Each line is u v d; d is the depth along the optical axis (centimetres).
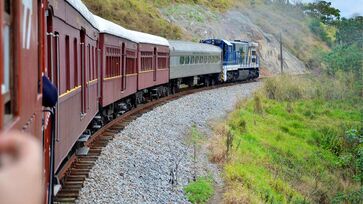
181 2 6831
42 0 510
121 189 1094
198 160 1573
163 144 1659
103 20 1758
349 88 4044
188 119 2264
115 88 1889
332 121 3134
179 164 1457
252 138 2264
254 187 1439
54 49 762
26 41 315
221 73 4447
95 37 1466
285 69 7256
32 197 119
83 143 1327
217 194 1288
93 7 4597
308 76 4719
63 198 952
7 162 121
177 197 1178
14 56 261
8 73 242
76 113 1063
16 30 263
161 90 3131
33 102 371
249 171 1609
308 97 3844
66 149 917
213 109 2758
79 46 1100
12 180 118
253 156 1886
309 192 1725
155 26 5275
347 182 2041
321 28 9262
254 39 7250
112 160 1288
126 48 2108
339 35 6762
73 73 1003
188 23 6388
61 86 830
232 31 7056
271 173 1761
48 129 577
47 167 559
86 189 1022
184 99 2923
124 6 5094
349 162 2281
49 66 706
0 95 201
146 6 5791
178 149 1652
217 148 1731
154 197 1126
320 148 2583
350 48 4650
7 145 124
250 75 5397
